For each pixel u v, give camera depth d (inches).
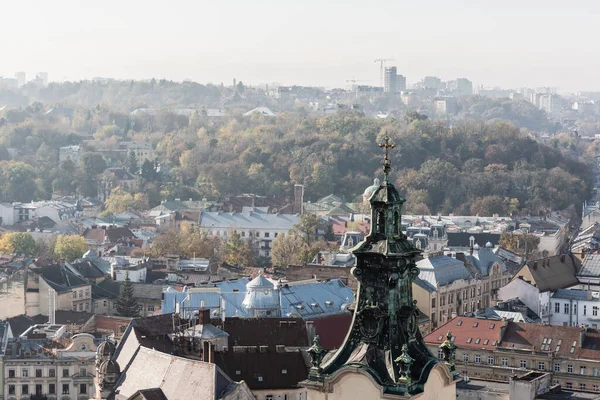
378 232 3693.4
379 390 3575.3
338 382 3661.4
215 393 7224.4
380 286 3666.3
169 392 7480.3
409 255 3668.8
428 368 3622.0
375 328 3651.6
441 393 3713.1
